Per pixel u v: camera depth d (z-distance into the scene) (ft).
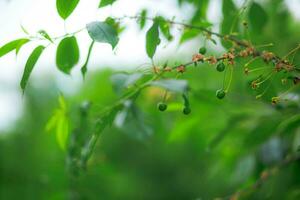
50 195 5.44
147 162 8.66
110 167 5.48
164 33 3.89
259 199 4.54
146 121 4.66
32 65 3.60
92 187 5.52
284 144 4.84
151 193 8.61
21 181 7.20
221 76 5.91
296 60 4.18
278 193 4.75
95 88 7.77
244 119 4.86
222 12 4.18
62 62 3.76
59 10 3.57
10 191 7.14
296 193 4.75
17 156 7.63
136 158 8.61
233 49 3.57
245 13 4.15
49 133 7.24
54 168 5.24
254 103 4.81
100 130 4.02
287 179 4.75
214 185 8.04
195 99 4.75
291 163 4.72
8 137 7.99
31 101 8.64
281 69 3.52
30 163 7.34
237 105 4.86
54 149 7.20
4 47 3.59
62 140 4.55
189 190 8.59
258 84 3.58
